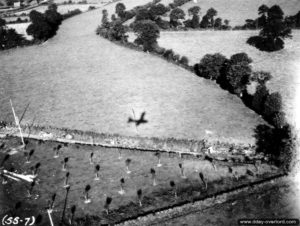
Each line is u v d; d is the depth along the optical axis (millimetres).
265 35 91438
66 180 52969
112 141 60594
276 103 61125
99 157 57500
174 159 55750
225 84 76625
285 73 78812
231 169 52688
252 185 48719
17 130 65938
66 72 90562
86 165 55875
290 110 64625
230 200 47219
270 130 60125
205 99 71812
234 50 93688
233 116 65250
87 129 64938
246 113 65938
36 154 59375
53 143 61750
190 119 65312
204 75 80438
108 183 51750
